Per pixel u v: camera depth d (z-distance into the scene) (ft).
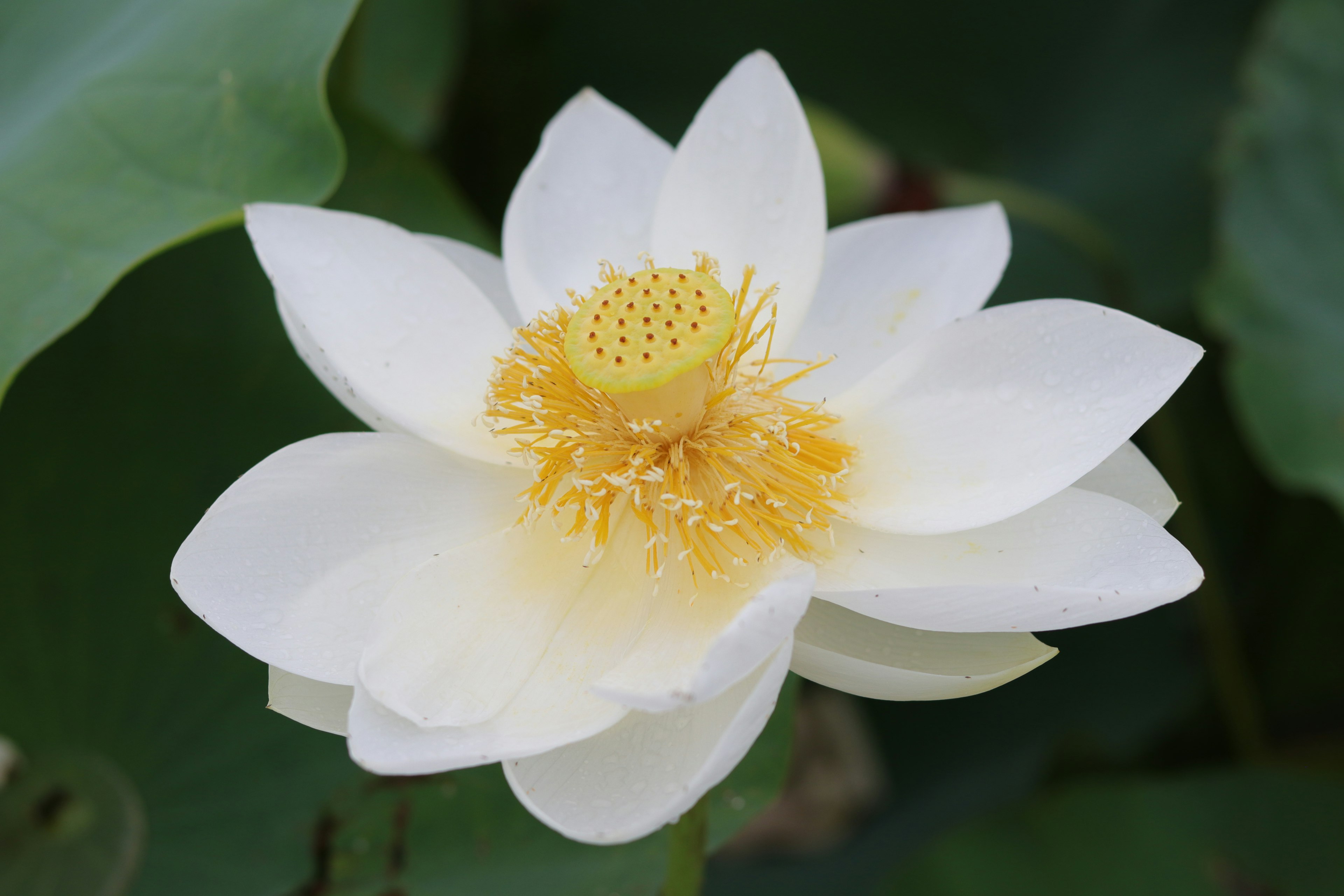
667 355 2.36
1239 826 2.72
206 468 2.55
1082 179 3.20
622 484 2.35
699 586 2.33
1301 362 2.84
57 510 2.53
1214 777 2.76
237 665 2.54
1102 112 3.20
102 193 2.46
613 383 2.35
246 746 2.52
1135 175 3.12
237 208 2.45
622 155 2.53
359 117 2.65
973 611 2.25
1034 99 3.21
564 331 2.41
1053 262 3.11
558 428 2.39
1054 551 2.30
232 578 2.29
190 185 2.46
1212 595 2.88
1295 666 2.98
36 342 2.39
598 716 2.27
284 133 2.47
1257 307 2.87
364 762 2.22
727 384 2.41
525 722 2.28
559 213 2.51
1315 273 2.88
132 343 2.56
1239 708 2.90
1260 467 3.03
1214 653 2.90
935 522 2.31
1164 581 2.25
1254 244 2.89
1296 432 2.81
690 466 2.40
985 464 2.33
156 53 2.51
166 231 2.44
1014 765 2.98
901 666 2.30
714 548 2.36
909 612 2.26
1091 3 3.06
